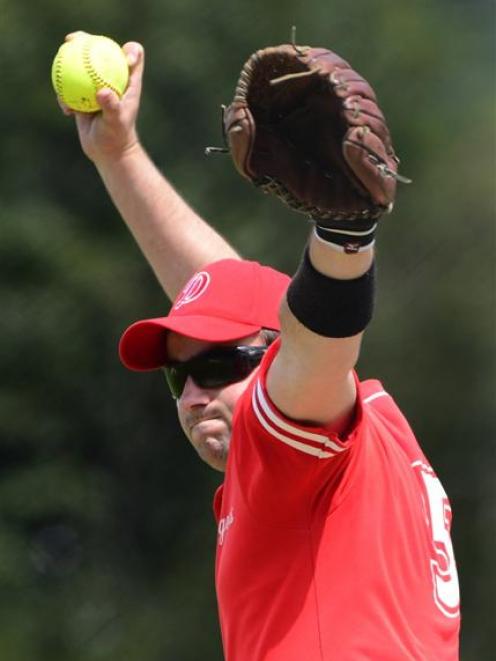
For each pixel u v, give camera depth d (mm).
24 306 64312
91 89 15969
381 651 11617
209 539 67500
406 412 69875
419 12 78625
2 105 67688
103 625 65625
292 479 11531
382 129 9703
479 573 68938
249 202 66688
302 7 71312
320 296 10438
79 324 65250
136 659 64000
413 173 73312
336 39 73000
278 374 11078
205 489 68125
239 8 69250
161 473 68062
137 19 68312
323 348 10641
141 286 66250
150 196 16203
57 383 66125
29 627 63875
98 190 67750
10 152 67500
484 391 70312
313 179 9875
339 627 11695
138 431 67812
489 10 90250
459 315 70562
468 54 84500
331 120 9773
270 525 11883
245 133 9797
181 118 67812
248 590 12047
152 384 67562
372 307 10609
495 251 71812
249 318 14062
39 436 66250
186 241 16109
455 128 76688
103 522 67250
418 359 70188
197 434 14125
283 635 11812
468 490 70000
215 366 14055
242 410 11656
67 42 16266
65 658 64062
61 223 65938
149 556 67688
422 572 12203
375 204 9859
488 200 72312
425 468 13211
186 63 67312
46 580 65750
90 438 67250
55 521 67000
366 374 69688
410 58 74688
